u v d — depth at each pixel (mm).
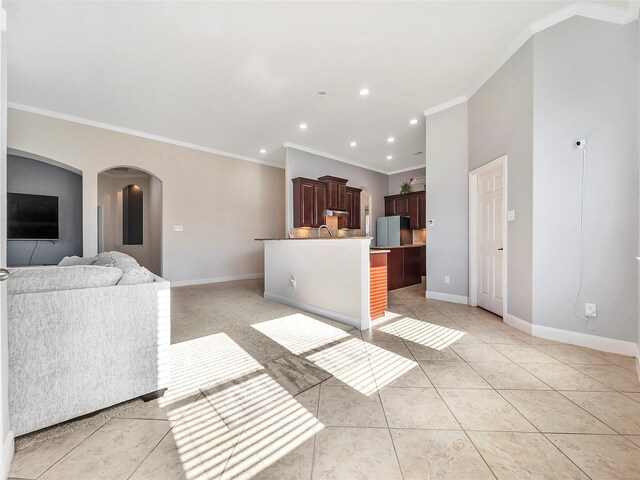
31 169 5137
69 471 1124
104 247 6773
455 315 3338
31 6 2234
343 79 3357
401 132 5016
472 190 3713
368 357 2189
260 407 1557
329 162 6328
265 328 2891
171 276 5430
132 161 4879
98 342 1454
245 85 3449
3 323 1140
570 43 2398
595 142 2301
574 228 2406
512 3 2311
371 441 1287
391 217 7078
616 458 1170
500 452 1210
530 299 2664
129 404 1581
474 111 3600
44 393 1310
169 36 2604
